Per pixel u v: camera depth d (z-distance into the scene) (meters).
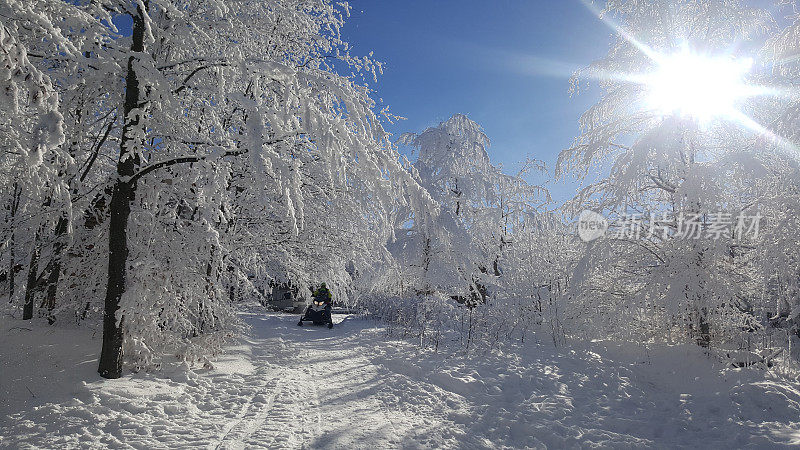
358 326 14.80
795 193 8.41
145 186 7.34
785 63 9.09
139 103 6.43
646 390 7.64
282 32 9.39
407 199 6.84
